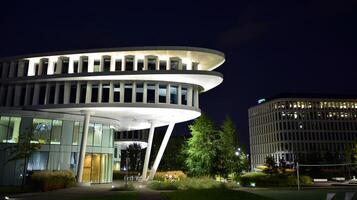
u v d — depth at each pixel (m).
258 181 55.16
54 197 28.48
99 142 51.47
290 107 151.25
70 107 46.31
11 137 42.88
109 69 48.88
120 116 53.31
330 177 82.62
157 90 47.91
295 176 58.84
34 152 42.56
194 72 46.09
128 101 47.28
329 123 151.88
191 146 62.06
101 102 46.94
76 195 30.52
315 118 151.50
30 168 43.19
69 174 41.94
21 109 46.44
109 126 53.66
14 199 26.98
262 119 161.25
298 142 147.62
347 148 101.81
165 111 49.31
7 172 41.91
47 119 46.06
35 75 49.72
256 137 164.75
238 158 62.28
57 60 49.81
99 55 49.09
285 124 149.25
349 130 152.38
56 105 46.59
